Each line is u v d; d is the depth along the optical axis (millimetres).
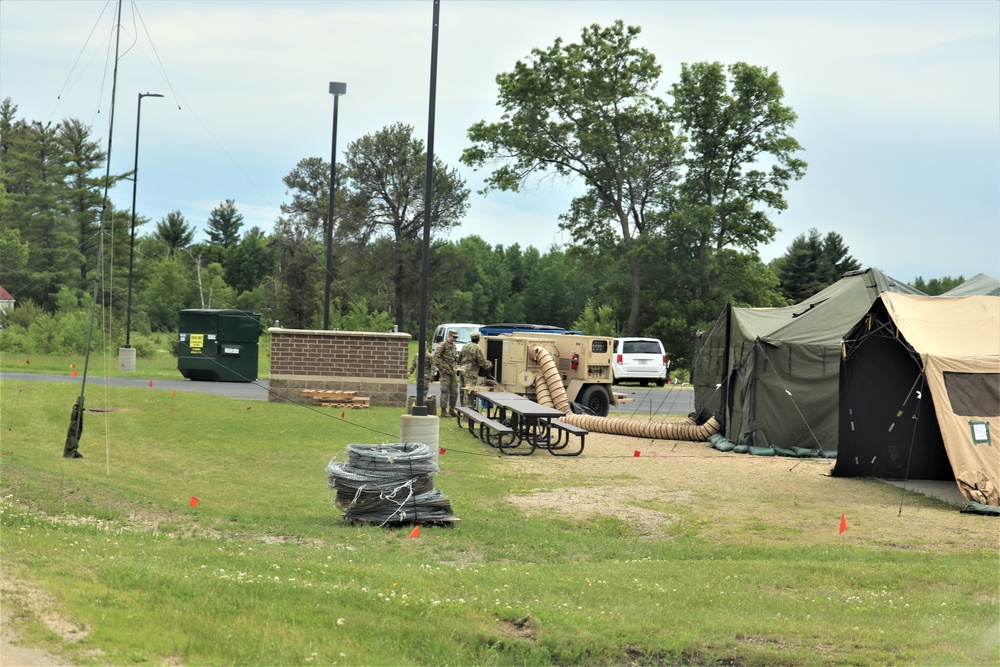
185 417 34312
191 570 13281
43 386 43531
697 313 97312
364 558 15859
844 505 23078
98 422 32250
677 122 97938
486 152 97250
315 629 10984
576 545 18047
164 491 21016
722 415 35594
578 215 98562
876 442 28078
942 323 26734
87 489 20109
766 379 33094
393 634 11148
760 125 96062
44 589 11055
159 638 10047
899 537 19531
